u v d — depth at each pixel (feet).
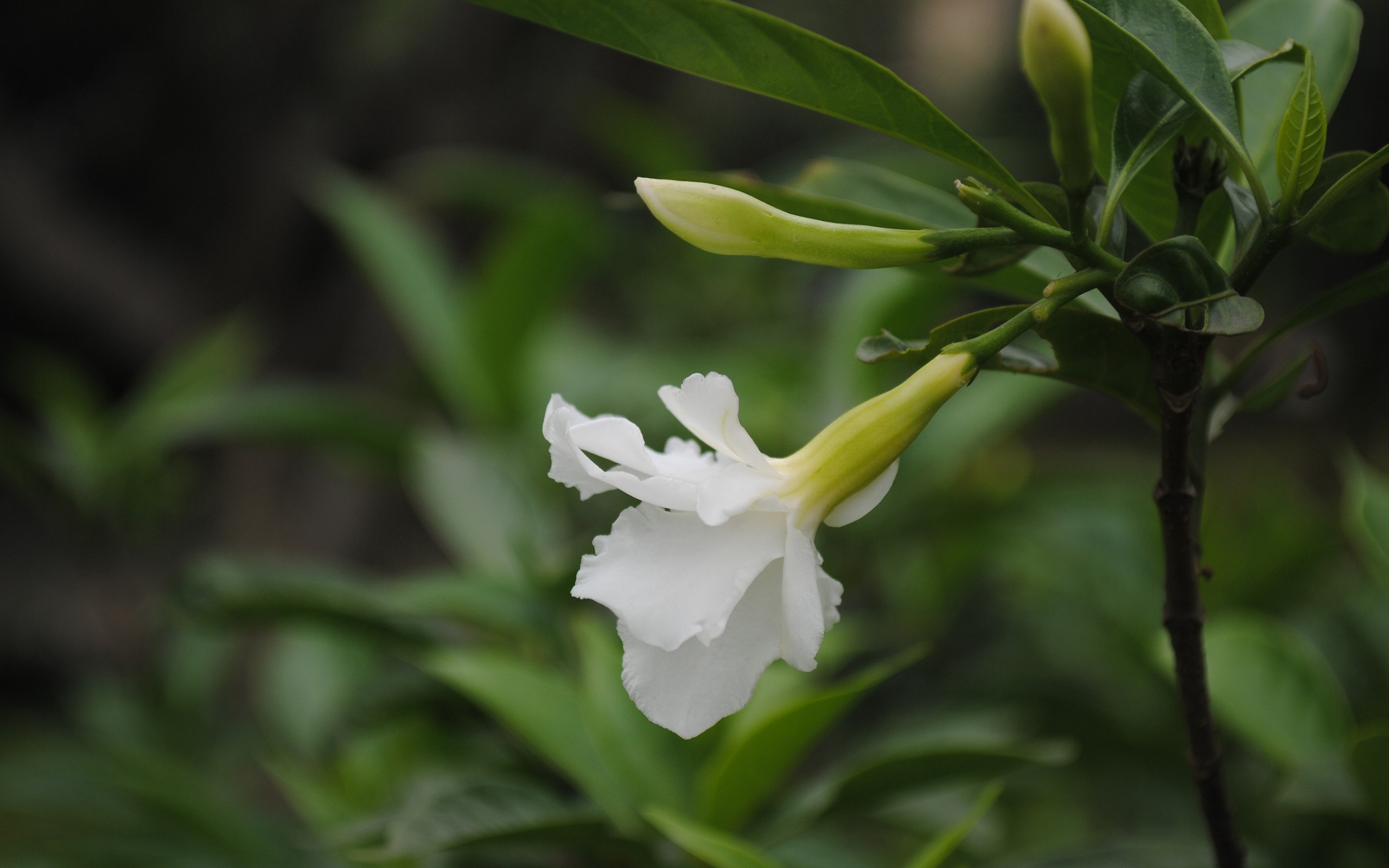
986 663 3.14
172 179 5.82
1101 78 1.64
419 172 4.88
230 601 2.01
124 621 3.43
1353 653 2.64
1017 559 3.50
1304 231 1.55
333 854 2.04
